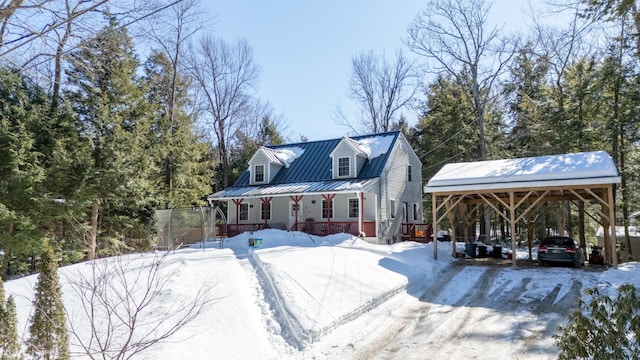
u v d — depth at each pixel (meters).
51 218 18.52
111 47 9.00
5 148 17.59
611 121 21.20
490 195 17.92
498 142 31.77
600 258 16.23
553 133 24.16
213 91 35.91
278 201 26.19
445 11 29.53
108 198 20.73
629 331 3.98
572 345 4.01
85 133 20.55
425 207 37.28
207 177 32.38
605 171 13.97
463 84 31.25
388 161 24.81
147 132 24.06
